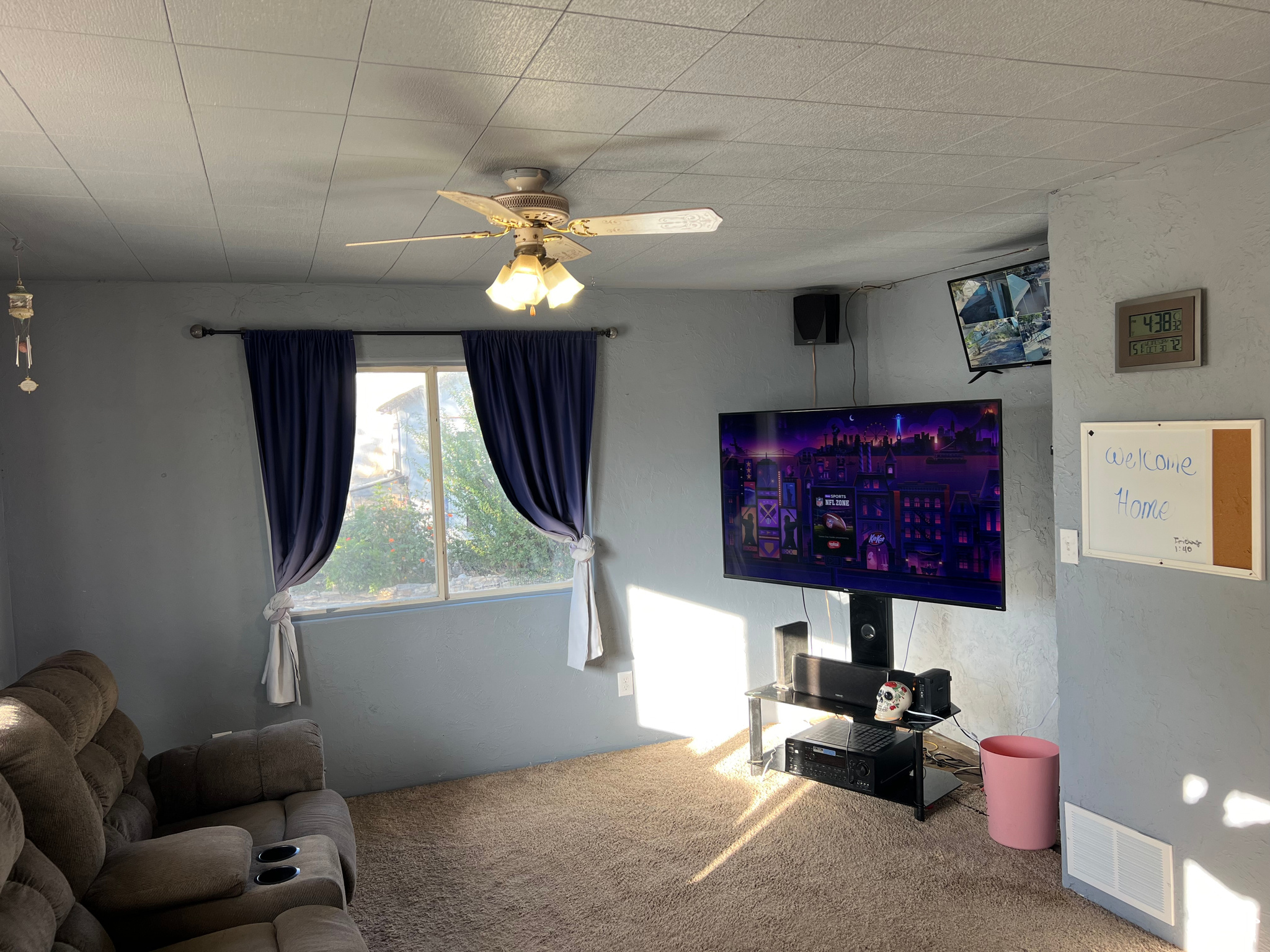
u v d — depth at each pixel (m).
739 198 2.86
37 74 1.67
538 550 4.55
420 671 4.24
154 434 3.84
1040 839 3.38
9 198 2.48
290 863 2.42
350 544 4.24
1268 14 1.62
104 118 1.91
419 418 4.33
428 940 2.89
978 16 1.59
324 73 1.72
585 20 1.54
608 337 4.57
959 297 4.10
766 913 2.99
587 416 4.49
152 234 2.96
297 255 3.40
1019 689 4.19
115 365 3.79
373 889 3.23
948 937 2.82
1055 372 3.04
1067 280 2.97
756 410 4.91
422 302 4.21
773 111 2.04
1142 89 2.02
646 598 4.70
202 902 2.21
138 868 2.22
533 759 4.47
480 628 4.34
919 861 3.32
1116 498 2.82
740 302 4.86
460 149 2.21
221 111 1.90
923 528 3.88
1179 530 2.62
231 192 2.52
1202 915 2.64
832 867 3.29
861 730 4.25
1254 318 2.41
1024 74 1.89
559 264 2.45
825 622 5.15
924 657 4.82
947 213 3.21
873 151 2.41
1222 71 1.92
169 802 2.97
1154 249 2.66
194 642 3.92
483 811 3.89
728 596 4.88
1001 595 3.65
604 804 3.93
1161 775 2.74
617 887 3.20
